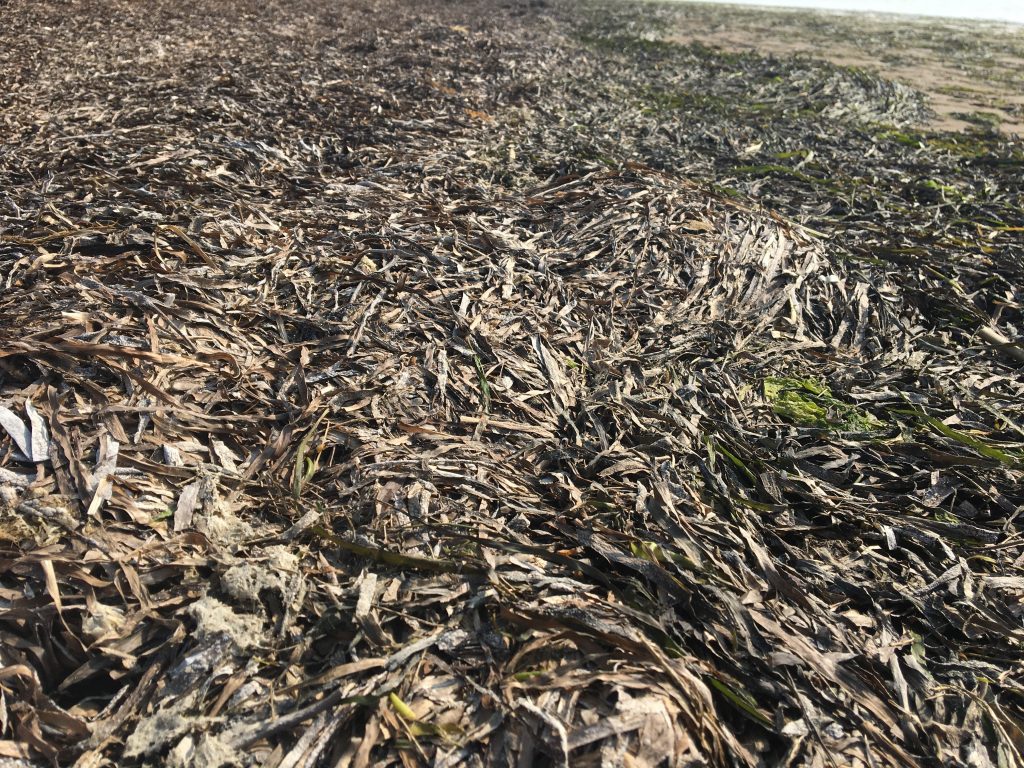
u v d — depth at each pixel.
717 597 1.99
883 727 1.82
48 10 9.08
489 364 2.88
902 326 3.55
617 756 1.60
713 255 3.96
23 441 2.17
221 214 3.72
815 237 4.43
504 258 3.67
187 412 2.40
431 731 1.65
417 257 3.54
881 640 2.02
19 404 2.30
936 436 2.77
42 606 1.83
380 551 2.01
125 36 8.38
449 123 6.07
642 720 1.66
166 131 4.98
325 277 3.34
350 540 2.05
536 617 1.87
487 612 1.92
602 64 9.77
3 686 1.74
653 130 6.64
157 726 1.64
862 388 3.05
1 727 1.67
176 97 5.84
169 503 2.12
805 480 2.49
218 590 1.90
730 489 2.46
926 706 1.90
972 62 11.53
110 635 1.80
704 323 3.36
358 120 5.84
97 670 1.76
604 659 1.81
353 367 2.75
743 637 1.92
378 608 1.89
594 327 3.26
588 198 4.54
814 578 2.18
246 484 2.22
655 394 2.85
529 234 4.07
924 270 4.07
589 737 1.62
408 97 6.77
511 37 10.98
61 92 5.95
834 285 3.80
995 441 2.80
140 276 3.06
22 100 5.66
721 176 5.50
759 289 3.69
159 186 4.03
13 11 8.74
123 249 3.27
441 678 1.77
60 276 2.97
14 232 3.35
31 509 2.01
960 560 2.27
